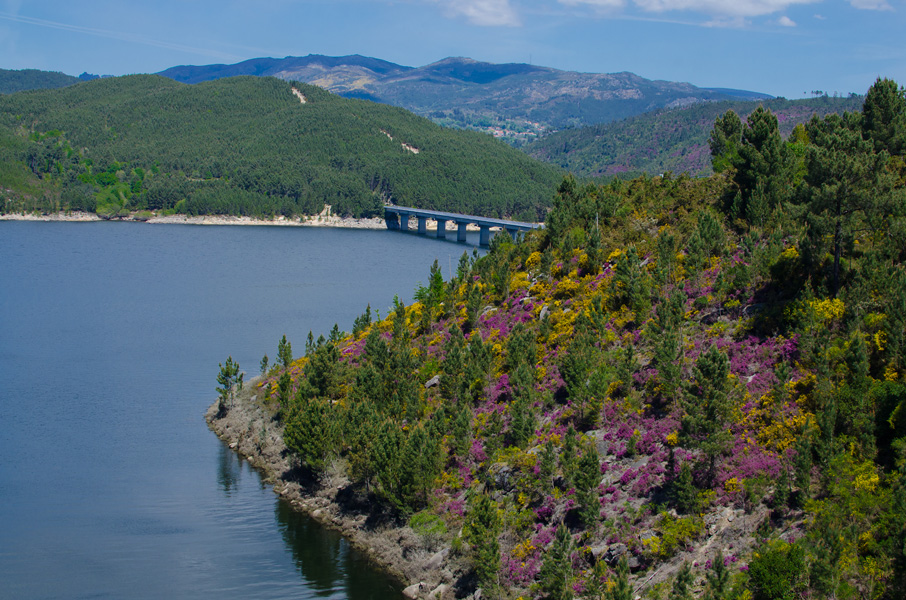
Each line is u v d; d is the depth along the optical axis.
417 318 117.75
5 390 120.44
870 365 62.28
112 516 79.44
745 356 70.25
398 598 64.25
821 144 93.25
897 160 91.56
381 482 75.56
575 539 60.31
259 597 64.19
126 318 175.12
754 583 48.53
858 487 52.50
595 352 78.56
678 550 55.28
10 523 77.44
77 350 145.75
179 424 107.25
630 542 56.84
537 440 72.81
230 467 92.81
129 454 96.19
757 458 59.03
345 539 75.19
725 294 78.94
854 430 57.53
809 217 72.25
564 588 54.62
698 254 86.88
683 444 62.00
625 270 88.88
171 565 69.19
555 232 115.44
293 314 181.62
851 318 65.88
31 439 100.44
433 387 92.75
